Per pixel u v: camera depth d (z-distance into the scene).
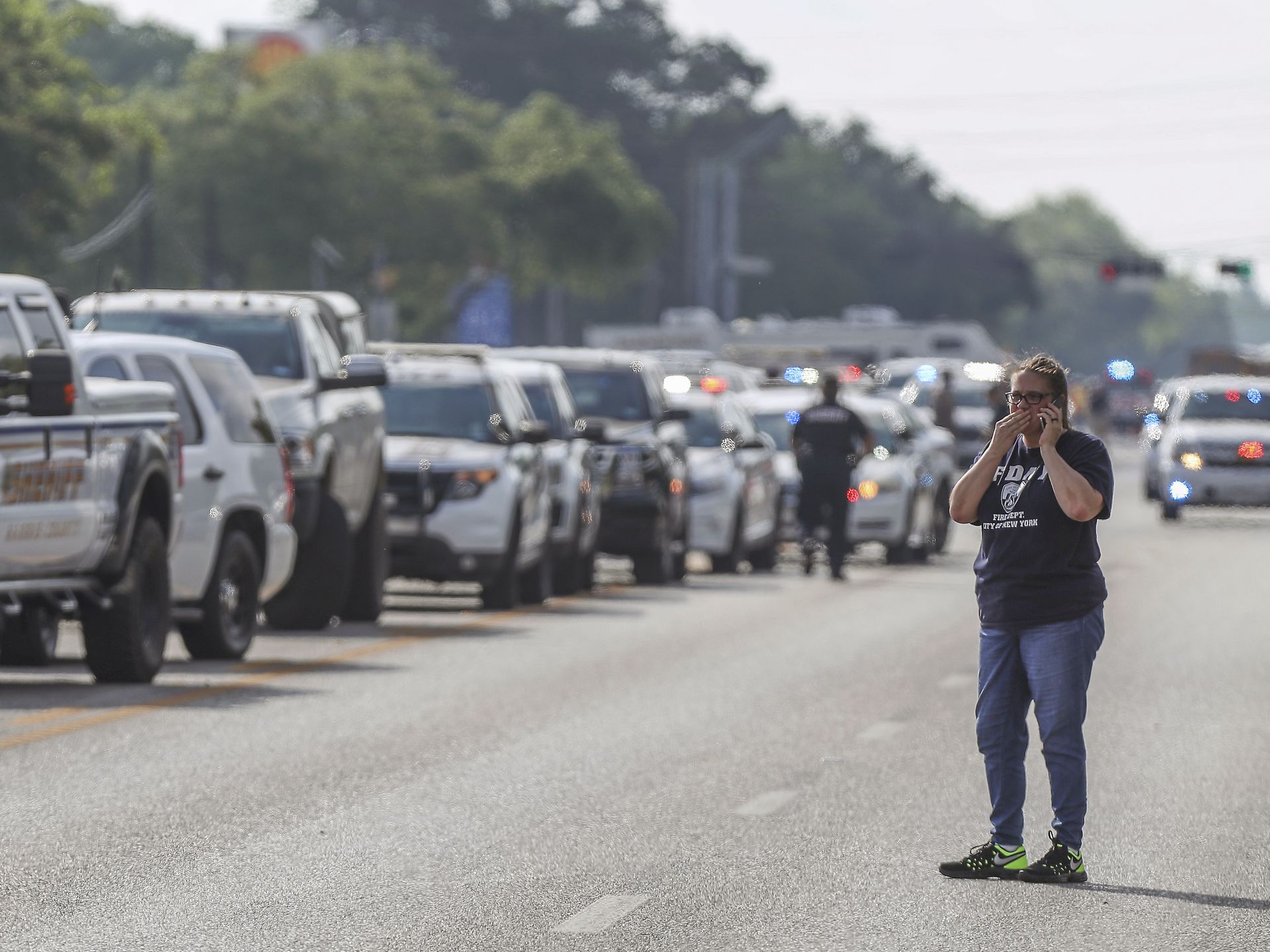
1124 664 56.31
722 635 62.94
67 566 45.41
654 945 25.78
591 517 77.81
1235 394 127.81
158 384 49.56
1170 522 125.69
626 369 83.81
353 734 42.00
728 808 35.00
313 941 25.83
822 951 25.58
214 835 32.19
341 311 71.75
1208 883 29.67
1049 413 29.48
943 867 30.02
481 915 27.28
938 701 48.44
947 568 94.69
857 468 91.94
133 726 42.25
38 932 26.16
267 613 61.94
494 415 69.69
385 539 65.44
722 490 86.94
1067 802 29.56
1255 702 48.78
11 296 44.72
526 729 43.38
